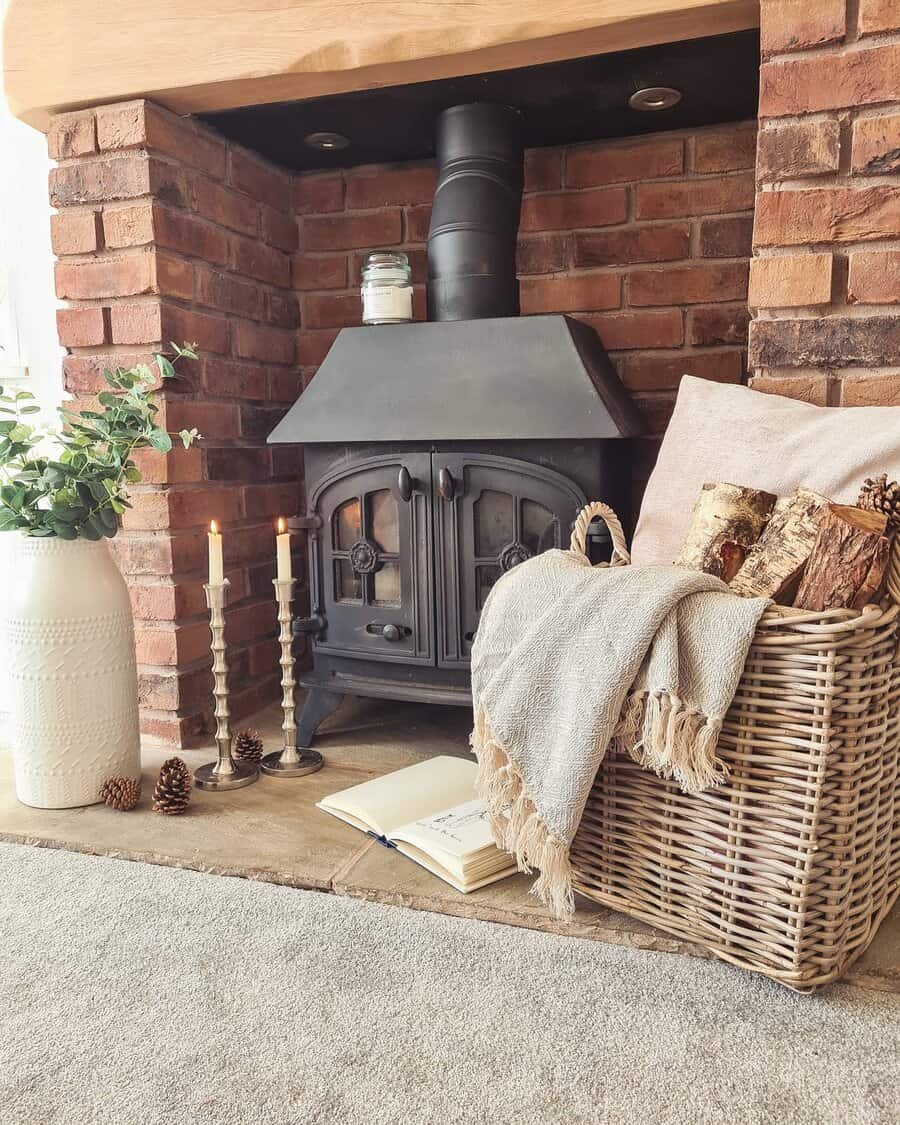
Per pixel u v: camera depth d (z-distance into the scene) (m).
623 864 1.23
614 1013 1.05
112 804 1.61
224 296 2.12
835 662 1.00
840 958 1.09
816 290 1.46
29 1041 1.02
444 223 1.95
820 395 1.48
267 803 1.65
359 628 1.90
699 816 1.12
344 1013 1.06
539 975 1.12
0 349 2.35
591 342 1.91
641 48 1.67
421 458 1.80
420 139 2.17
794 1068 0.96
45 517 1.58
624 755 1.19
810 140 1.45
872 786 1.10
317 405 1.90
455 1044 1.00
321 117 2.00
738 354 2.12
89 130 1.87
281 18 1.74
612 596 1.12
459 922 1.26
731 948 1.12
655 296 2.16
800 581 1.15
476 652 1.26
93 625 1.61
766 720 1.05
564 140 2.17
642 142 2.13
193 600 1.99
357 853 1.44
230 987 1.11
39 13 1.87
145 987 1.11
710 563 1.25
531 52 1.67
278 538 1.78
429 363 1.83
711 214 2.10
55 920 1.27
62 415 1.73
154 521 1.92
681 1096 0.92
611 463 1.76
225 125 2.05
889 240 1.42
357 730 2.08
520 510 1.76
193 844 1.48
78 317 1.94
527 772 1.19
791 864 1.06
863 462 1.28
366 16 1.70
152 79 1.81
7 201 2.30
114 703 1.65
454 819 1.45
